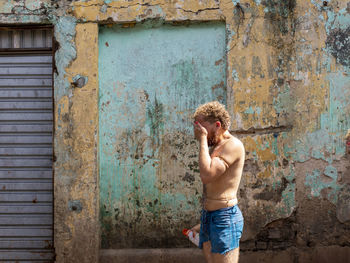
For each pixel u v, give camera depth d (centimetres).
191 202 445
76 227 429
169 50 443
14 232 450
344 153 434
